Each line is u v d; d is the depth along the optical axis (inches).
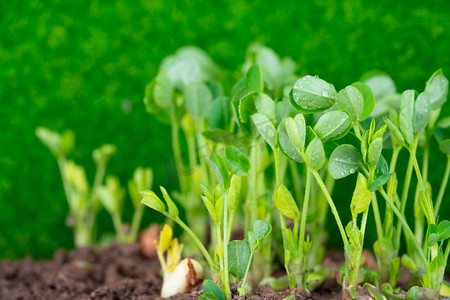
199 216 28.4
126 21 36.2
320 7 34.1
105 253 30.2
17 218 36.5
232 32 35.7
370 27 33.2
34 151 36.5
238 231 28.6
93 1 36.1
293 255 23.6
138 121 36.2
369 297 22.5
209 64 30.4
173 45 36.1
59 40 36.3
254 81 24.1
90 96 36.7
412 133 22.8
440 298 23.2
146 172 30.6
